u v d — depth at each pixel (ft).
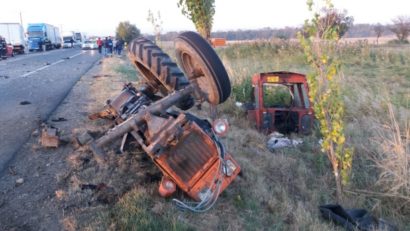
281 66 70.44
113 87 44.09
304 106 29.60
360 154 25.67
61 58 112.27
